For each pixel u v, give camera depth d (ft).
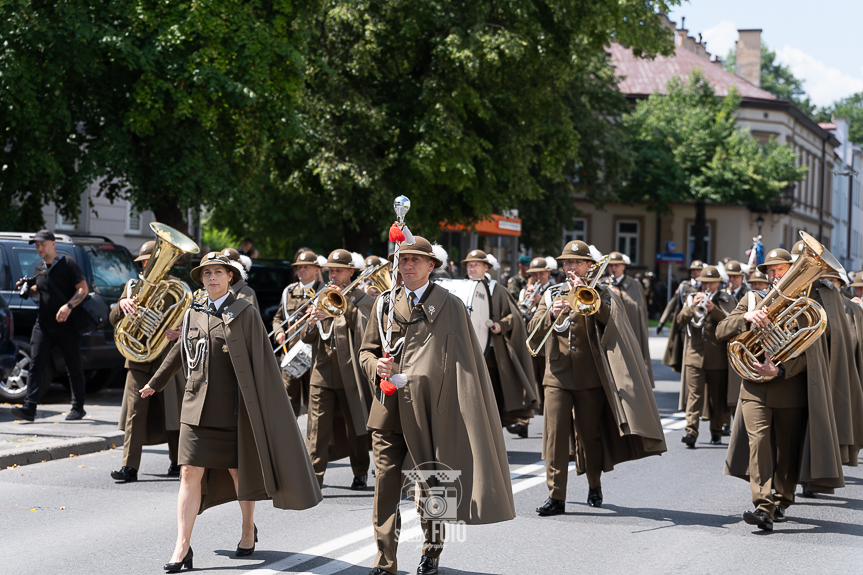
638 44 78.59
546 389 26.63
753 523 24.34
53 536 22.97
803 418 25.31
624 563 21.17
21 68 52.37
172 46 54.65
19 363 44.52
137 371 29.55
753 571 20.67
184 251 29.01
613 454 27.20
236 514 25.75
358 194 75.20
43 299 37.76
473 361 19.31
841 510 27.61
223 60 56.03
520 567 20.72
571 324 26.32
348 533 23.59
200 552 21.59
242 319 19.97
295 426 20.48
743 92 182.09
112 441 35.22
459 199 77.82
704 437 42.42
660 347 98.02
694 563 21.25
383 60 74.95
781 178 153.99
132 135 57.88
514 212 94.32
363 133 74.02
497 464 18.95
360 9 71.72
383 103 75.41
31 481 29.30
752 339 25.07
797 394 25.05
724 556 21.93
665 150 156.66
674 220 169.99
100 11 53.88
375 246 109.40
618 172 123.44
